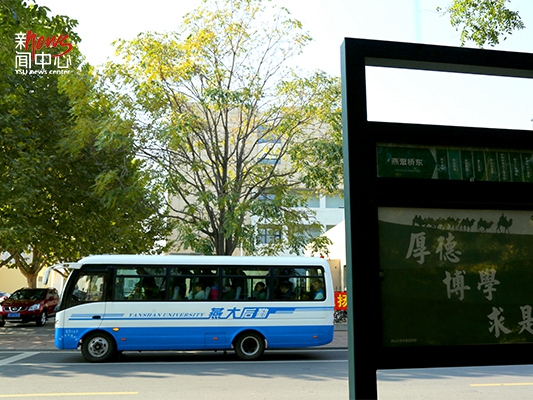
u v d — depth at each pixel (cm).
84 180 2011
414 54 259
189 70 1636
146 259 1316
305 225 1791
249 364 1233
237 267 1344
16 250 2409
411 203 250
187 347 1287
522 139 264
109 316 1269
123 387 917
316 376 1044
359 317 238
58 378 1010
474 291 255
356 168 247
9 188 1669
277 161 1742
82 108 1623
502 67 268
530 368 1162
